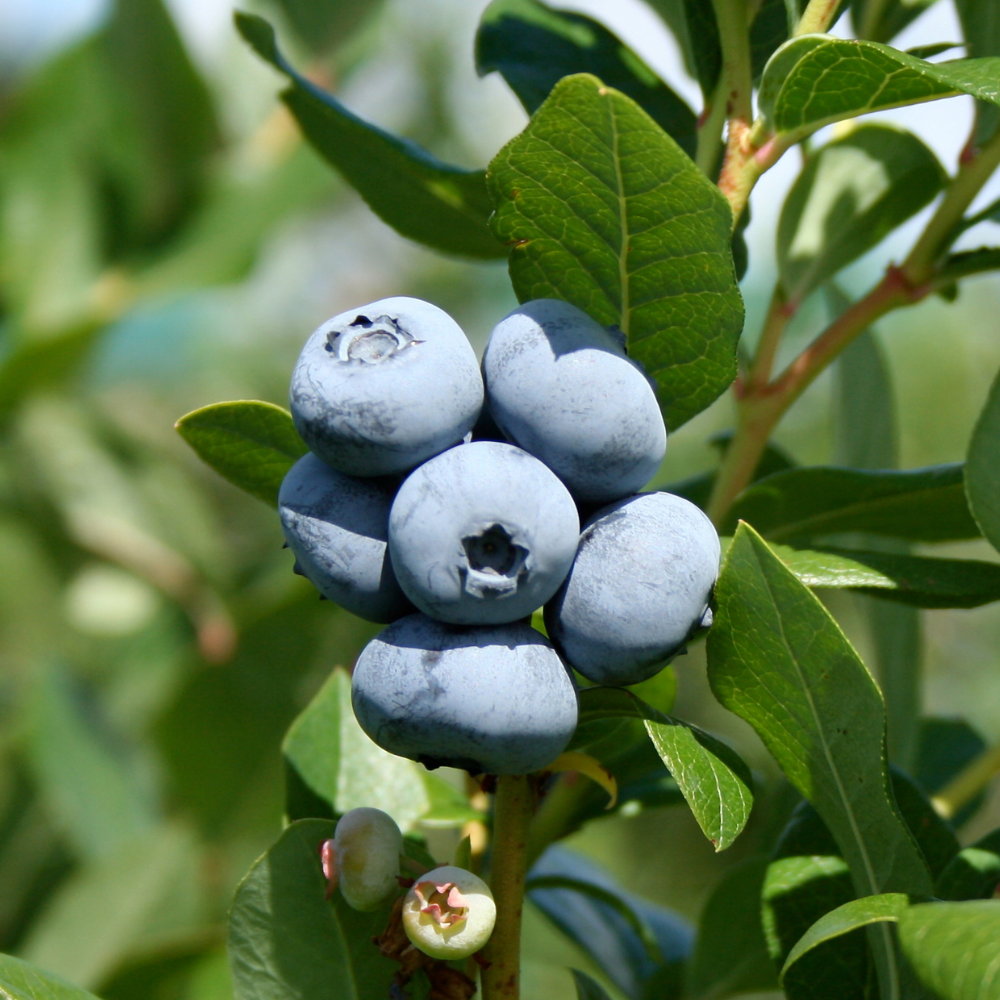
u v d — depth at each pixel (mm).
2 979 313
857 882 323
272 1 517
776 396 360
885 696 404
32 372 666
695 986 390
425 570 300
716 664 317
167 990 398
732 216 310
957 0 366
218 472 336
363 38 618
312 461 312
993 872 331
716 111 344
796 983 330
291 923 329
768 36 347
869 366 404
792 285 364
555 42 374
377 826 317
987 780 371
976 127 354
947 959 292
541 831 358
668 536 306
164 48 648
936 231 355
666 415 325
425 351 304
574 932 399
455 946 308
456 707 300
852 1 374
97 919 480
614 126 306
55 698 560
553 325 307
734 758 313
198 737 479
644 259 317
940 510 345
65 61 663
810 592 307
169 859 488
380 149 363
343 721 365
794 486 346
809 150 369
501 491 299
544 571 301
